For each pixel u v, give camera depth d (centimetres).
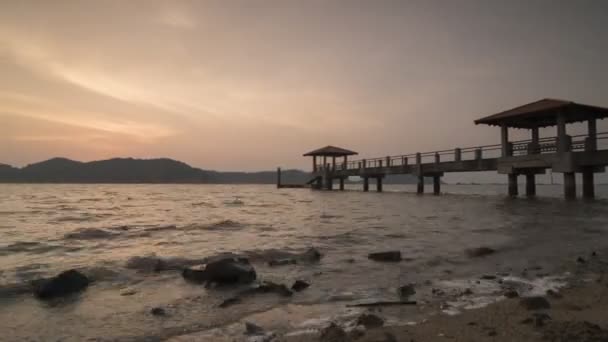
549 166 2231
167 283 681
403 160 3619
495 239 1082
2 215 2091
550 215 1577
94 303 573
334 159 5422
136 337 442
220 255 911
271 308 539
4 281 691
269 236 1229
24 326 482
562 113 2175
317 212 2136
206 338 434
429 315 494
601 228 1234
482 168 2719
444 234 1202
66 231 1392
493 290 615
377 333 418
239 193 6031
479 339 397
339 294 606
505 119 2511
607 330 399
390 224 1485
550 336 391
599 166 2228
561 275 704
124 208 2677
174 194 5766
